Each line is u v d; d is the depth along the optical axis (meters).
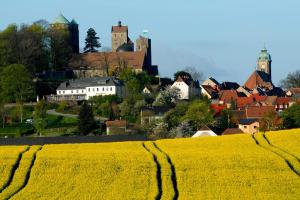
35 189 172.75
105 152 197.62
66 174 181.00
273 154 192.50
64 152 198.12
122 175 179.50
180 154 194.12
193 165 184.88
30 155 193.38
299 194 166.38
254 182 174.00
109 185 174.00
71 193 169.62
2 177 180.12
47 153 196.38
